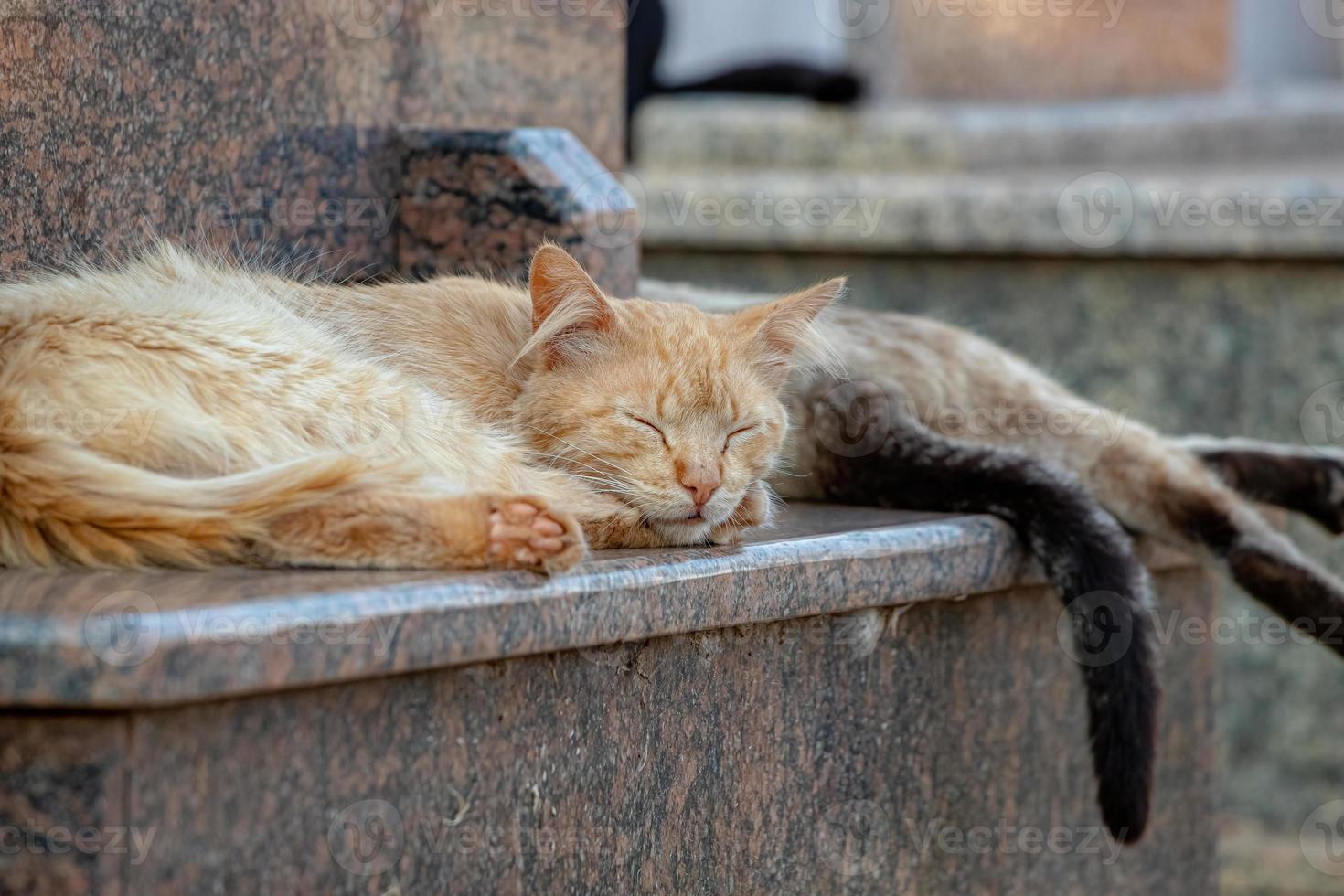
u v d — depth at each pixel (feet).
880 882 13.01
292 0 13.85
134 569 9.16
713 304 17.03
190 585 8.64
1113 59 40.16
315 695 8.42
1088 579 13.76
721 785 11.27
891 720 13.03
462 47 15.96
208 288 11.14
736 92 33.78
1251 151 37.09
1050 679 15.03
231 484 9.23
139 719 7.61
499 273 14.87
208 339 10.10
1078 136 35.09
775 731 11.77
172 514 9.08
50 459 9.09
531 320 11.94
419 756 8.99
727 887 11.40
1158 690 13.93
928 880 13.58
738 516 12.02
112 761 7.55
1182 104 37.86
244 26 13.38
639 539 11.33
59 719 7.56
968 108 37.83
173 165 12.74
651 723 10.57
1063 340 26.45
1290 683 24.90
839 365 15.28
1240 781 25.16
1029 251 26.09
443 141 14.96
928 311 26.84
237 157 13.43
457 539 9.37
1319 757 24.81
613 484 11.34
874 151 32.37
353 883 8.66
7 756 7.60
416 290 12.46
